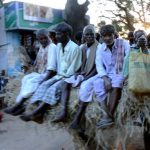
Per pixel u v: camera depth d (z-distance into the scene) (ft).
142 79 7.20
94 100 7.93
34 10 25.34
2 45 24.44
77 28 21.57
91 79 8.23
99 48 8.38
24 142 11.84
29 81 9.32
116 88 7.76
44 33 10.12
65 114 8.14
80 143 8.89
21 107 9.28
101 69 8.14
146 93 7.32
